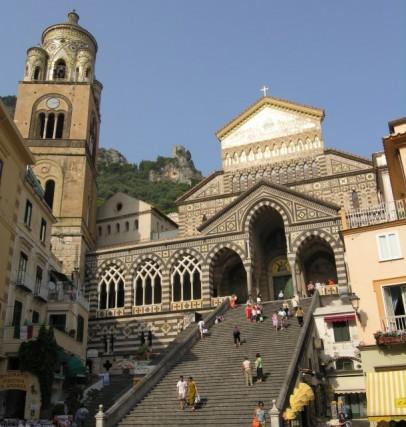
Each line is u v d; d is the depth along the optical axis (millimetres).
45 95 57719
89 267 52062
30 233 36188
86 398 32594
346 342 32688
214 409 24109
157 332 47031
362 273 25812
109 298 50812
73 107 57188
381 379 21828
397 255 25391
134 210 63344
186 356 32562
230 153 58375
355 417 30750
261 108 59031
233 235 47812
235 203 48625
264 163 56531
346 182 51438
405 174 28141
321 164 53688
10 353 29703
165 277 48812
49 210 40188
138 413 25281
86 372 34812
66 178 53688
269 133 57562
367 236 26391
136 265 50469
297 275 44688
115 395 32094
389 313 24656
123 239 62281
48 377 29562
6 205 31516
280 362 28109
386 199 44938
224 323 38469
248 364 25938
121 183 136500
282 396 22188
